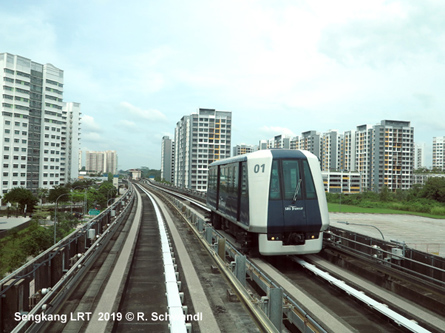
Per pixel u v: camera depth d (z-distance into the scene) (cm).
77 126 14088
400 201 8431
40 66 9644
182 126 14100
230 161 1451
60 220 5788
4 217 6650
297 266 1250
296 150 1159
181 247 1423
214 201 1830
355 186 12544
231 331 633
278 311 635
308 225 1096
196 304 771
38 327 595
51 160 10012
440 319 726
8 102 8594
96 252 1185
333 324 680
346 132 15238
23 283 639
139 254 1315
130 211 3048
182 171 13838
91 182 13112
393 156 13362
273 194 1093
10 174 8662
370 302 776
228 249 1264
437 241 3666
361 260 1113
